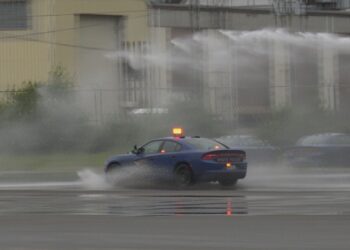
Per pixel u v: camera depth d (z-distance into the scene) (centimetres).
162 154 4662
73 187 4744
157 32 11350
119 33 11400
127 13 11362
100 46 11288
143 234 2548
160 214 3098
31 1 11038
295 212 3070
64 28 11069
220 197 3850
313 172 5934
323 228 2611
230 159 4538
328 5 12450
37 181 5453
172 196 3962
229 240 2395
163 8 11362
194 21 11231
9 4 11075
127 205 3497
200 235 2508
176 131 4856
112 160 4888
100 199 3822
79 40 11169
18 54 11062
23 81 10412
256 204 3431
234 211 3155
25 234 2586
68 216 3070
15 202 3694
